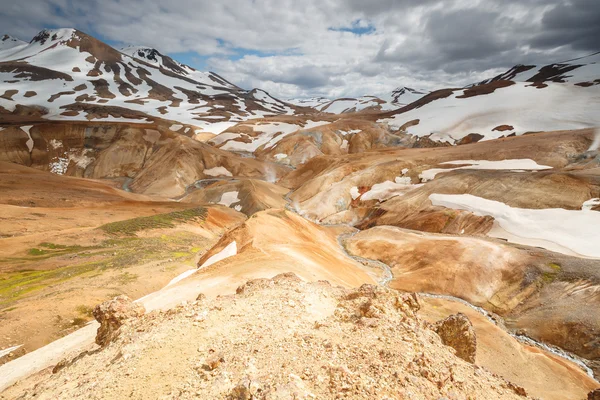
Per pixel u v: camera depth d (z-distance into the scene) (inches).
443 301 1590.8
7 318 1007.0
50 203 2571.4
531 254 1754.4
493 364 1057.5
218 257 1525.6
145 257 1676.9
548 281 1569.9
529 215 2217.0
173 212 2664.9
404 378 288.4
